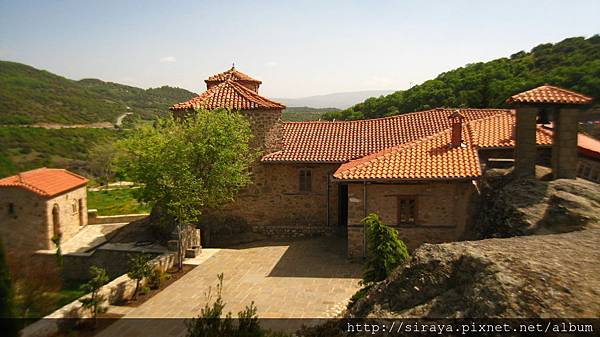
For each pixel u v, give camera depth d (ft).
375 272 38.60
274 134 75.00
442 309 23.77
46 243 81.30
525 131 54.08
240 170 66.03
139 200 60.59
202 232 73.51
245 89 80.94
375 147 75.61
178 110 73.41
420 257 28.94
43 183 85.97
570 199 44.11
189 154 61.16
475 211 56.54
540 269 24.02
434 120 81.82
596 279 22.75
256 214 75.87
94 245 82.64
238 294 48.57
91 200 145.18
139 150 60.34
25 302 31.60
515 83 140.97
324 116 216.74
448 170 56.75
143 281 51.37
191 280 53.98
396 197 58.80
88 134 221.25
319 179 74.64
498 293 22.24
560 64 151.64
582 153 63.52
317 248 67.51
